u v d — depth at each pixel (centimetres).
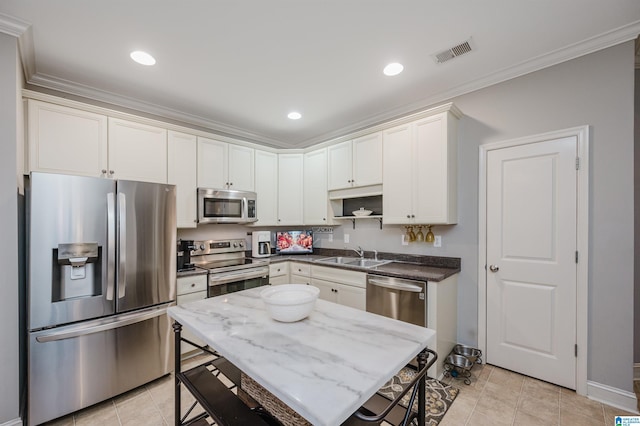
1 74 168
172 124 295
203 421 167
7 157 169
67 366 185
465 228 263
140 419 186
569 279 211
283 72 236
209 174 314
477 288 255
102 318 202
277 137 417
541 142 224
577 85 209
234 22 176
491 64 228
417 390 122
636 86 229
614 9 170
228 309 158
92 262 199
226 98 283
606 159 198
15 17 166
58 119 217
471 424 176
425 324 228
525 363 229
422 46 204
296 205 383
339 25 181
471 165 260
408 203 273
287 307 135
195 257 327
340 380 88
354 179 323
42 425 180
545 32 191
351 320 142
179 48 202
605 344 196
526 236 230
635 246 227
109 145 242
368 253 345
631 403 186
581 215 206
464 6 166
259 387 135
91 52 204
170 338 236
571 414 184
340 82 254
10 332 168
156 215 229
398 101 294
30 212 174
